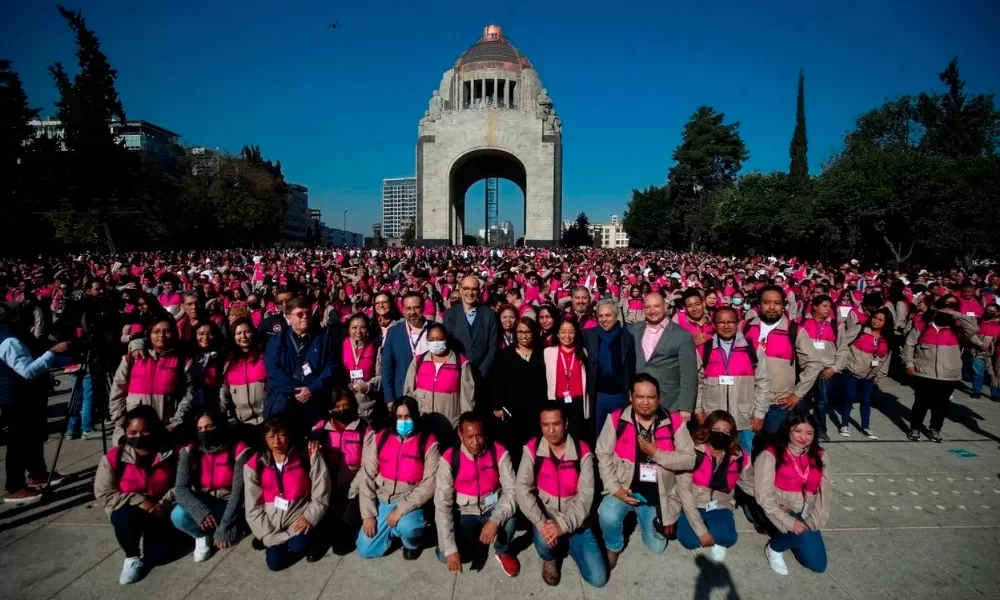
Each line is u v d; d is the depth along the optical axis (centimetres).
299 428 501
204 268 2214
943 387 766
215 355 646
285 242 8588
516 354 607
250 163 6844
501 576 471
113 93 4731
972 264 3195
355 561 493
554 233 5475
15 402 586
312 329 629
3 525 551
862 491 622
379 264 2081
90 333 711
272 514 480
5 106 4188
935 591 448
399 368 637
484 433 493
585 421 596
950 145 4384
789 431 487
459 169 5906
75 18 4506
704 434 490
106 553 506
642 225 7931
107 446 773
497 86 5978
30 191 4347
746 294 1152
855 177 3403
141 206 4950
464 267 2069
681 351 572
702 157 6375
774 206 4753
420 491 487
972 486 637
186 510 482
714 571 475
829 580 462
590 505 467
